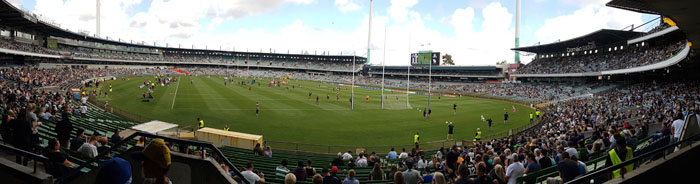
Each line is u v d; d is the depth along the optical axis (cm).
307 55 14675
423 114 4219
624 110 3903
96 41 11225
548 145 1755
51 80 5491
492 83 9725
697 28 1317
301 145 2523
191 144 522
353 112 4234
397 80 12000
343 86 9750
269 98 5344
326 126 3256
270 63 15762
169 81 7281
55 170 614
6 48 5728
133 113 3488
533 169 898
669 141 1077
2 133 918
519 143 1988
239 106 4312
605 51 7069
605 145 1451
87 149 808
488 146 1806
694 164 550
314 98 5653
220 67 15588
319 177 753
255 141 2066
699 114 927
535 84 8269
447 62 15112
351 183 877
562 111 4100
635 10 2333
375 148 2519
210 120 3328
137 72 10675
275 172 1273
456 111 4769
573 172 671
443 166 1323
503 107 5469
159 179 381
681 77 4766
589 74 6462
